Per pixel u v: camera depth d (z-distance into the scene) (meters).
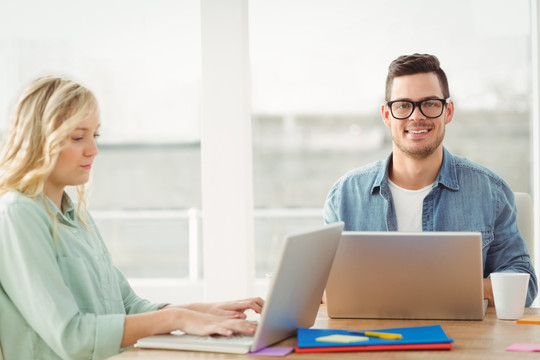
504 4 5.06
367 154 6.85
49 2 4.96
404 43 5.41
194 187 6.98
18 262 1.44
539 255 3.27
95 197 7.00
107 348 1.39
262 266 5.11
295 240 1.22
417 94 2.02
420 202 2.12
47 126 1.55
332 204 2.24
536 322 1.51
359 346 1.27
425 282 1.53
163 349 1.31
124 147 6.76
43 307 1.42
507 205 2.09
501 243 2.08
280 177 7.04
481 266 1.50
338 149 6.85
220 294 3.43
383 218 2.14
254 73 6.52
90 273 1.64
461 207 2.09
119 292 1.77
